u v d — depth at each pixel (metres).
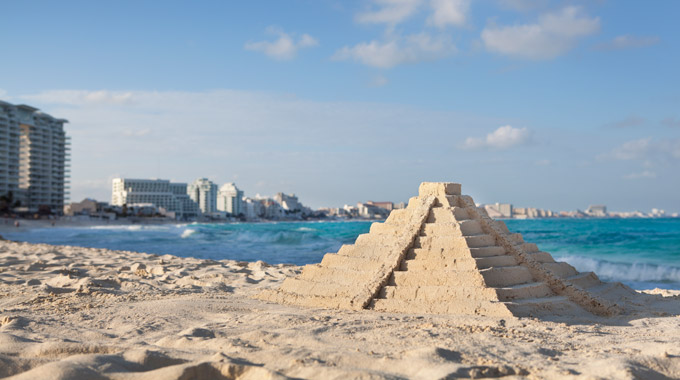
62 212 149.62
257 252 32.69
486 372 4.50
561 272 9.99
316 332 6.44
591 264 21.94
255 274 14.99
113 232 81.12
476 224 9.46
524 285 8.60
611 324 7.68
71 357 4.76
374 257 9.48
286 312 8.29
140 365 4.72
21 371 4.58
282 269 16.22
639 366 4.72
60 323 7.52
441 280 8.45
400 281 8.78
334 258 9.99
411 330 6.54
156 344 6.14
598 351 5.54
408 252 9.19
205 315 8.29
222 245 41.34
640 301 9.79
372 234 10.13
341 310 8.48
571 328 6.96
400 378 4.36
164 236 62.22
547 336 6.35
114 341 6.28
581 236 45.28
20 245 33.41
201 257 29.14
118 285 12.66
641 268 20.23
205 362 4.48
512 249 9.26
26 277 14.05
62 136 151.12
